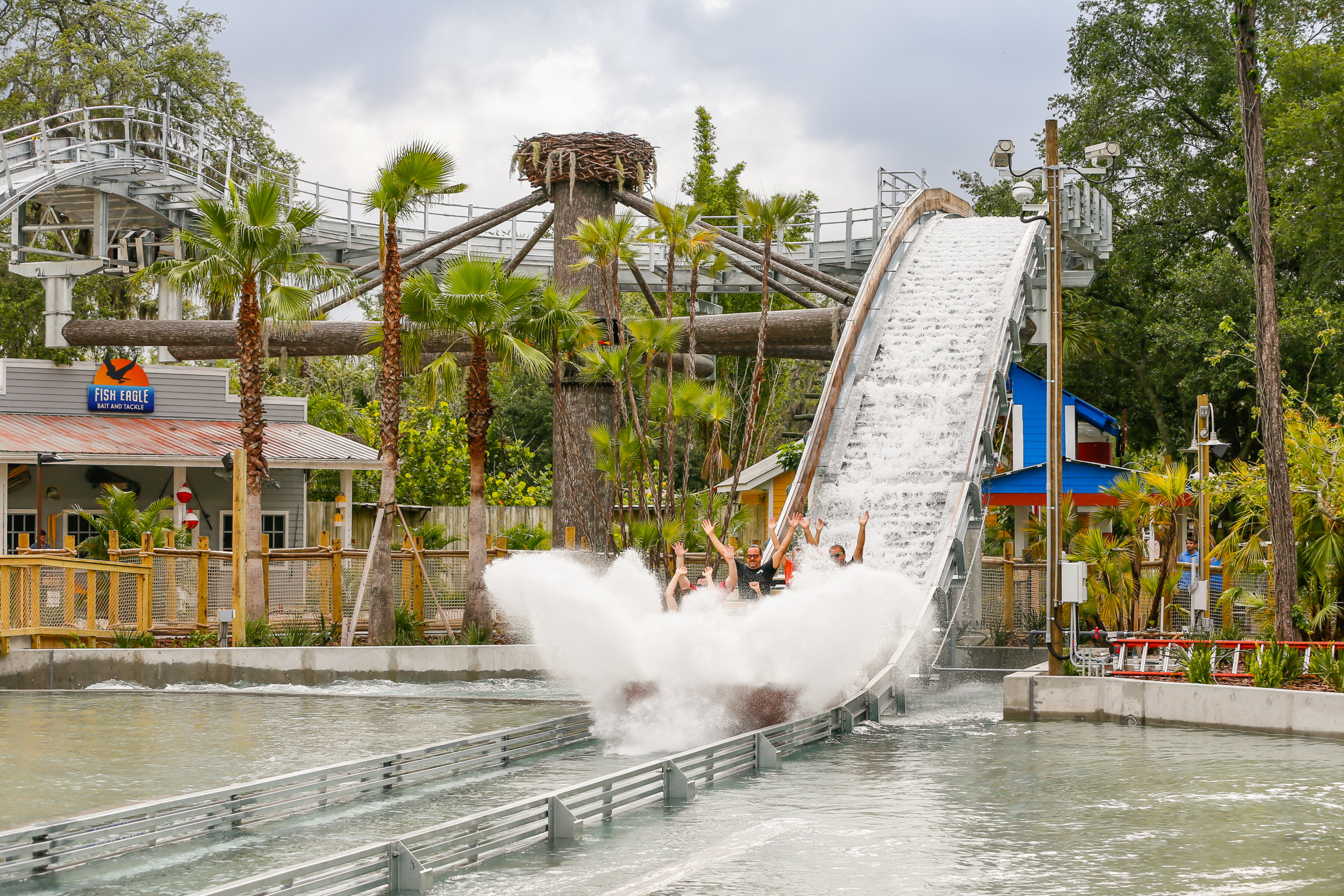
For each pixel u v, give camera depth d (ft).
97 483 99.45
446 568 81.05
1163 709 53.26
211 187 116.98
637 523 78.74
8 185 101.50
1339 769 42.01
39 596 68.28
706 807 36.29
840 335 91.81
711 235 80.07
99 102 147.33
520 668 70.79
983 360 81.00
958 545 68.18
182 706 59.77
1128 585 77.77
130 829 30.99
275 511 106.32
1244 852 30.35
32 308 147.13
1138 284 153.38
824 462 75.66
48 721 54.19
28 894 27.20
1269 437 61.93
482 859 29.71
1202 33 146.20
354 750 45.93
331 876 25.99
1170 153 150.10
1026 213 60.85
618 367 79.00
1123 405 157.28
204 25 159.02
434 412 142.82
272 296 74.18
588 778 41.06
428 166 72.84
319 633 75.00
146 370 105.29
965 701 63.52
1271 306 62.39
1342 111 114.01
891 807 36.11
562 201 97.04
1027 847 30.99
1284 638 60.75
